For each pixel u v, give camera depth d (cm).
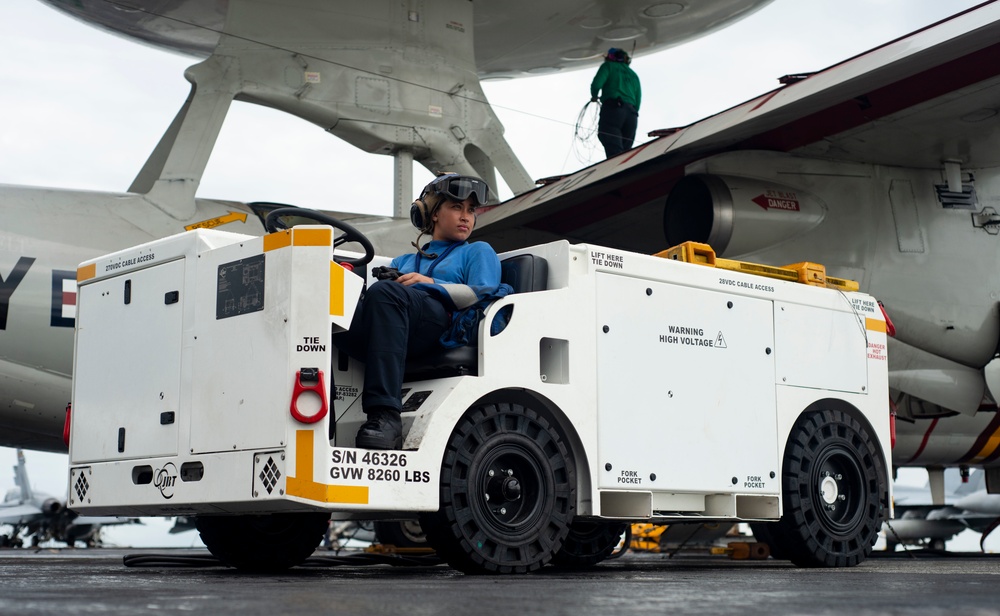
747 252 779
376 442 352
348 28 866
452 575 384
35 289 738
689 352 449
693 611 216
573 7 1057
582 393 410
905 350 849
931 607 225
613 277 427
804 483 488
